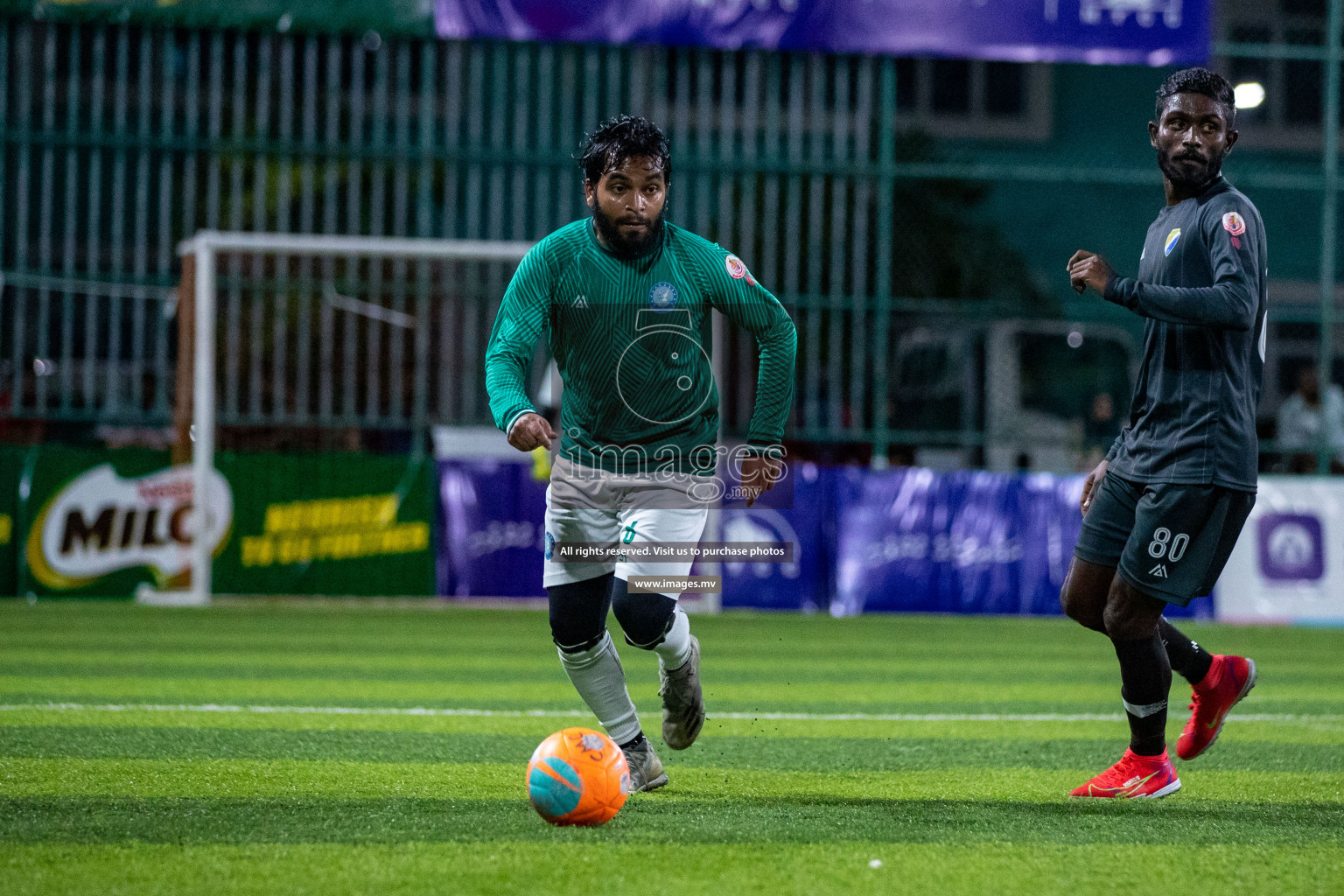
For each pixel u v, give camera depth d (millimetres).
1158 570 12664
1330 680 25750
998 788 14078
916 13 38344
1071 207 49719
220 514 38250
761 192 42250
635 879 9703
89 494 37969
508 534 39125
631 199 12094
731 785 14000
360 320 42406
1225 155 12914
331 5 38000
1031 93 51562
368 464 38875
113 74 46969
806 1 38094
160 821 11562
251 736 16875
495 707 20250
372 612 36094
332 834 11070
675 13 37969
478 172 40438
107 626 31219
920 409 44062
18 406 38719
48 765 14508
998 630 35219
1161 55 38656
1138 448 12945
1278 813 12688
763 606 38969
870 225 45500
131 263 45219
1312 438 42406
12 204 44125
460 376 42625
